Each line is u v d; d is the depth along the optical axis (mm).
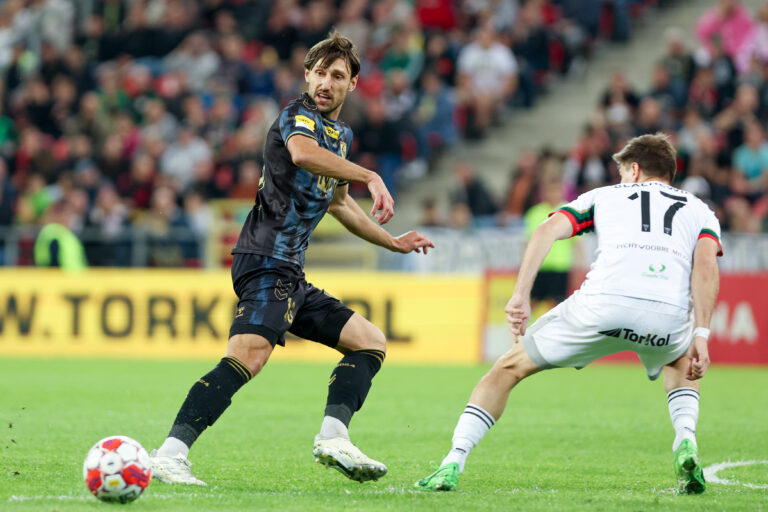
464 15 74000
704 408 32656
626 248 17438
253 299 17547
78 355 54344
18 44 76625
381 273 56281
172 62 74000
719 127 59875
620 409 32219
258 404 32531
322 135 17453
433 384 39844
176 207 63688
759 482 19344
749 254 50500
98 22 79312
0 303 55906
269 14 75188
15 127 73062
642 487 18547
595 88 71625
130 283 54750
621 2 73125
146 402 32281
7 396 33781
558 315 17656
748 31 66438
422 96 68500
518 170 58281
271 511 14922
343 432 17453
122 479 15164
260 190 17891
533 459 22531
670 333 17375
